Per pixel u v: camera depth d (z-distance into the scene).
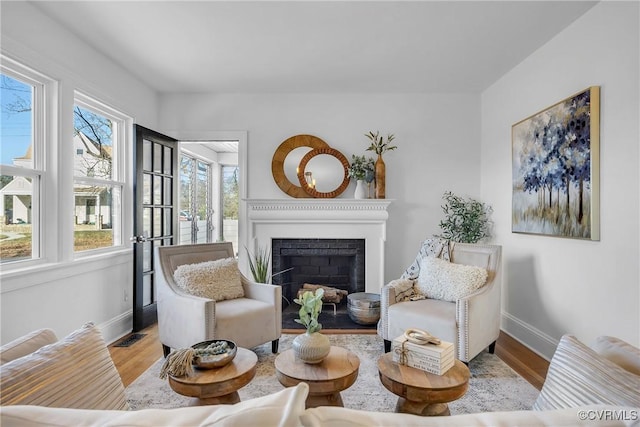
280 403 0.61
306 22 2.56
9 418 0.62
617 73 2.15
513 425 0.61
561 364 1.05
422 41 2.83
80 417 0.63
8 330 2.17
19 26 2.24
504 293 3.51
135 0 2.28
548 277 2.81
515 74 3.32
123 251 3.34
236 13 2.44
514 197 3.28
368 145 4.09
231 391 1.57
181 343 2.54
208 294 2.76
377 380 2.37
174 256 2.94
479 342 2.54
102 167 3.28
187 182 6.05
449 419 0.63
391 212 4.08
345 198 4.04
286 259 4.22
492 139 3.78
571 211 2.50
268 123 4.11
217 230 7.09
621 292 2.13
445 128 4.07
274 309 2.81
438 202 4.07
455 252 3.11
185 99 4.10
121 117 3.46
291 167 4.09
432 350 1.62
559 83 2.69
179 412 0.63
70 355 1.05
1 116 2.26
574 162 2.47
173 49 2.99
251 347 2.64
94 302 2.95
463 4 2.33
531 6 2.34
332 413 0.62
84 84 2.83
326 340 1.79
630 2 2.05
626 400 0.80
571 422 0.61
